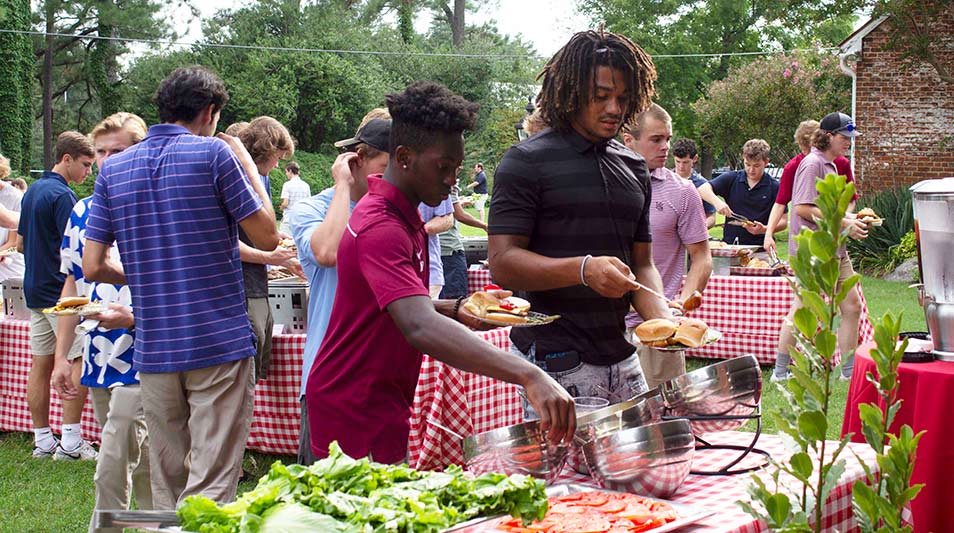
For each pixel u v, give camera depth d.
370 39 40.59
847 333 5.89
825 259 1.35
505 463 2.06
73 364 4.96
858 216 5.73
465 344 1.88
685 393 2.23
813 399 1.39
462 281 6.81
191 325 3.11
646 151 3.96
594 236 2.66
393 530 1.49
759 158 7.56
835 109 27.11
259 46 36.75
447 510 1.62
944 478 2.95
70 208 5.10
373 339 2.19
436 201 2.11
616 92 2.62
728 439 2.54
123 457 3.46
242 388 3.21
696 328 2.46
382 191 2.08
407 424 2.32
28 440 5.68
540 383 1.82
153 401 3.15
